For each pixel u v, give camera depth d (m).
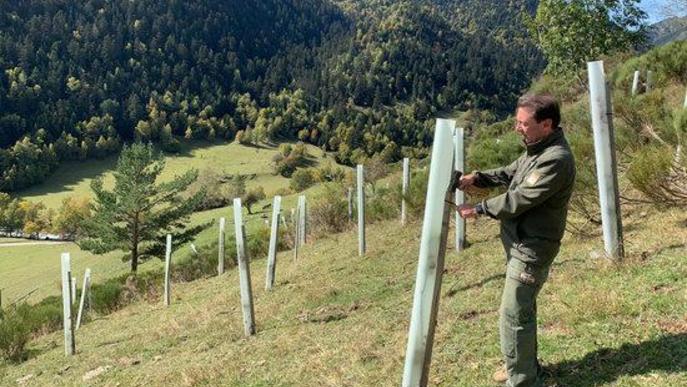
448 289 6.80
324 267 11.86
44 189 124.75
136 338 10.37
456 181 3.56
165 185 40.22
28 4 192.00
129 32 199.88
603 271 5.39
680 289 4.50
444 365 4.56
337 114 179.75
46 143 141.75
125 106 165.62
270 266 11.42
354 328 6.54
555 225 3.29
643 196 7.52
